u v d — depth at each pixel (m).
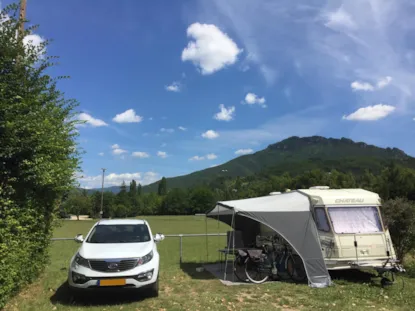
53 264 12.66
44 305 6.95
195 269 11.79
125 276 7.10
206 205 118.94
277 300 7.56
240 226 13.97
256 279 9.66
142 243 8.27
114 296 7.85
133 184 135.75
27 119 6.28
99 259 7.22
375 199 10.09
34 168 6.54
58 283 8.94
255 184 115.31
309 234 9.47
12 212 6.49
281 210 9.73
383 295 7.92
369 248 9.43
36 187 7.54
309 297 7.79
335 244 9.28
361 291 8.30
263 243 11.44
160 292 8.33
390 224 11.11
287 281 9.69
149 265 7.45
